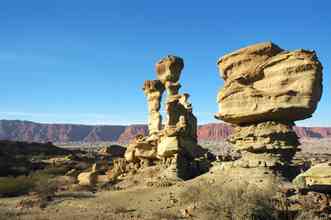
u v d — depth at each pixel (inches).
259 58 1054.4
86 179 1867.6
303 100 971.9
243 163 1061.1
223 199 835.4
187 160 1536.7
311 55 978.1
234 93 1054.4
